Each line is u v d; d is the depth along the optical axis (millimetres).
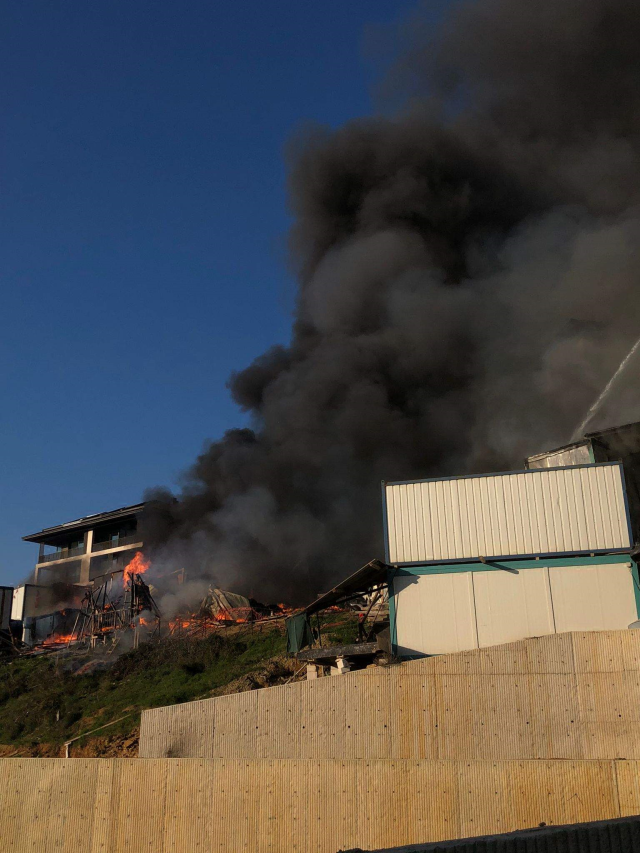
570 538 16500
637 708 12711
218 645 29000
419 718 13602
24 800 14633
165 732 15031
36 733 24891
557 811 11281
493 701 13367
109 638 36094
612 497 16625
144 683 27125
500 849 6691
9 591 42594
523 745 13000
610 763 11312
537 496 16938
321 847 12289
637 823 6902
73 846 13945
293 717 14242
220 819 13094
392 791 12195
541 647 13438
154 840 13430
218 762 13438
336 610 29469
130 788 13945
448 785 11914
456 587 16625
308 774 12766
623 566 16094
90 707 25844
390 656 16078
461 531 17016
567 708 13000
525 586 16344
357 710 13922
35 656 36531
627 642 13094
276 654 26766
